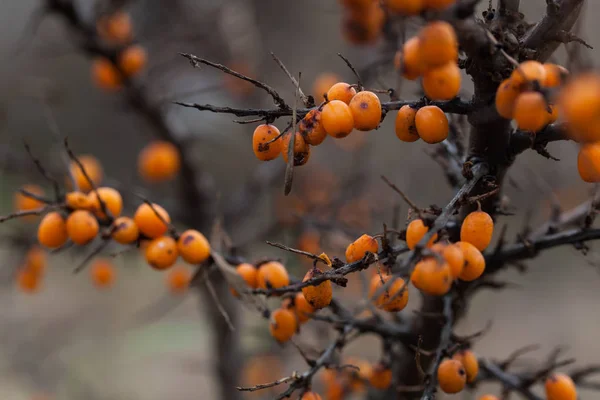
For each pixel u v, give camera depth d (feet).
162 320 5.01
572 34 1.55
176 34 3.09
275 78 3.72
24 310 5.03
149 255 1.72
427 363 1.77
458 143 1.76
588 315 5.09
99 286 2.30
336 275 1.55
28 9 5.33
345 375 1.91
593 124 1.45
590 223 1.67
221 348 2.72
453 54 1.48
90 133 4.74
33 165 2.28
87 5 2.34
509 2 1.55
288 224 2.53
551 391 1.72
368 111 1.55
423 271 1.49
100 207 1.74
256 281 1.74
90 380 4.21
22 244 2.02
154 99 2.44
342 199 2.88
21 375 4.09
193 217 2.66
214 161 4.45
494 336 4.90
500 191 1.63
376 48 2.47
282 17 4.42
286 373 3.06
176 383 4.57
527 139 1.57
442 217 1.52
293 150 1.53
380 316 1.77
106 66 2.40
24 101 3.91
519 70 1.49
